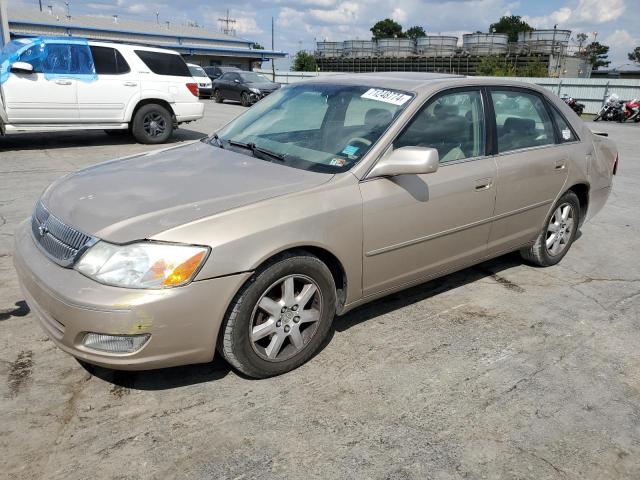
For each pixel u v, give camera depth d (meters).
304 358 3.10
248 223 2.70
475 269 4.74
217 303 2.62
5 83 9.23
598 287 4.45
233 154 3.59
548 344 3.50
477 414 2.77
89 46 10.02
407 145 3.41
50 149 10.16
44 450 2.39
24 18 38.31
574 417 2.78
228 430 2.57
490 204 3.90
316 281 3.00
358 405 2.80
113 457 2.37
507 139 4.08
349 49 53.78
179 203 2.77
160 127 11.14
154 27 46.09
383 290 3.46
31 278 2.69
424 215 3.47
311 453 2.45
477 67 42.25
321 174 3.18
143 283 2.47
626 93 27.16
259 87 21.80
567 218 4.78
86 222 2.65
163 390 2.85
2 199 6.36
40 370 2.97
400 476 2.34
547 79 29.55
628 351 3.45
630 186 8.34
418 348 3.38
